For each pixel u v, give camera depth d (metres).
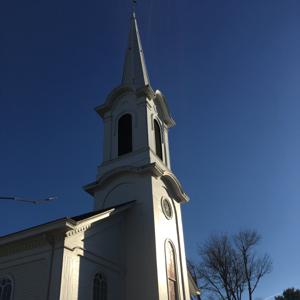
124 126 26.30
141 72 31.12
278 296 65.75
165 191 23.25
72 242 15.48
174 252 21.61
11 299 14.68
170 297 19.55
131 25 35.56
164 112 28.48
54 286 13.98
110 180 23.11
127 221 20.69
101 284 16.73
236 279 35.19
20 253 15.58
